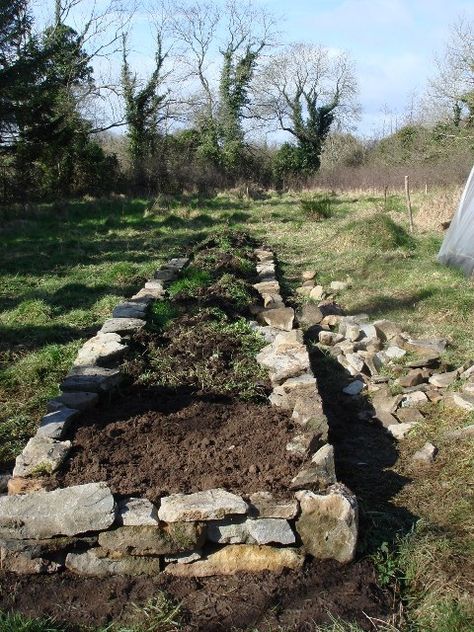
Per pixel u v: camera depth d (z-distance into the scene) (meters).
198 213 17.98
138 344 5.95
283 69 35.84
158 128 29.73
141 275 9.84
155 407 4.68
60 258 11.66
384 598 2.99
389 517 3.56
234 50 32.00
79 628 2.83
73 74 26.91
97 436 4.06
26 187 22.47
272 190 28.61
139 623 2.83
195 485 3.46
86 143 25.25
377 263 10.27
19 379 5.70
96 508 3.14
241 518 3.19
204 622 2.85
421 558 3.15
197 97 31.70
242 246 12.72
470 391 5.07
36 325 7.29
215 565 3.16
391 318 7.55
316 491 3.32
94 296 8.76
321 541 3.18
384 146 30.98
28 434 4.75
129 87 28.41
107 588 3.06
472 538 3.29
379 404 5.22
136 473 3.61
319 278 10.09
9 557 3.15
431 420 4.89
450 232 10.12
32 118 21.19
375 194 23.56
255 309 7.61
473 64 22.80
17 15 20.53
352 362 5.99
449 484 3.90
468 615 2.78
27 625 2.76
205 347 5.81
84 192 23.66
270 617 2.87
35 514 3.14
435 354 6.09
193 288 8.27
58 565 3.16
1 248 12.66
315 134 36.34
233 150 31.77
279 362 5.29
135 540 3.12
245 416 4.42
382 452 4.54
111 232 15.21
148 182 25.44
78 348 6.33
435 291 8.16
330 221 16.47
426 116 27.88
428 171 23.22
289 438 3.99
